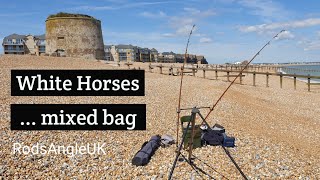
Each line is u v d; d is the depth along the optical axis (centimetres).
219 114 1600
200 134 1066
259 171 912
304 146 1233
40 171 824
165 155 991
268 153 1066
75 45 6181
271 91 2867
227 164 944
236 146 1110
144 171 866
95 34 6481
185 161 941
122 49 10819
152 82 2806
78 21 6228
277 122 1628
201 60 13488
